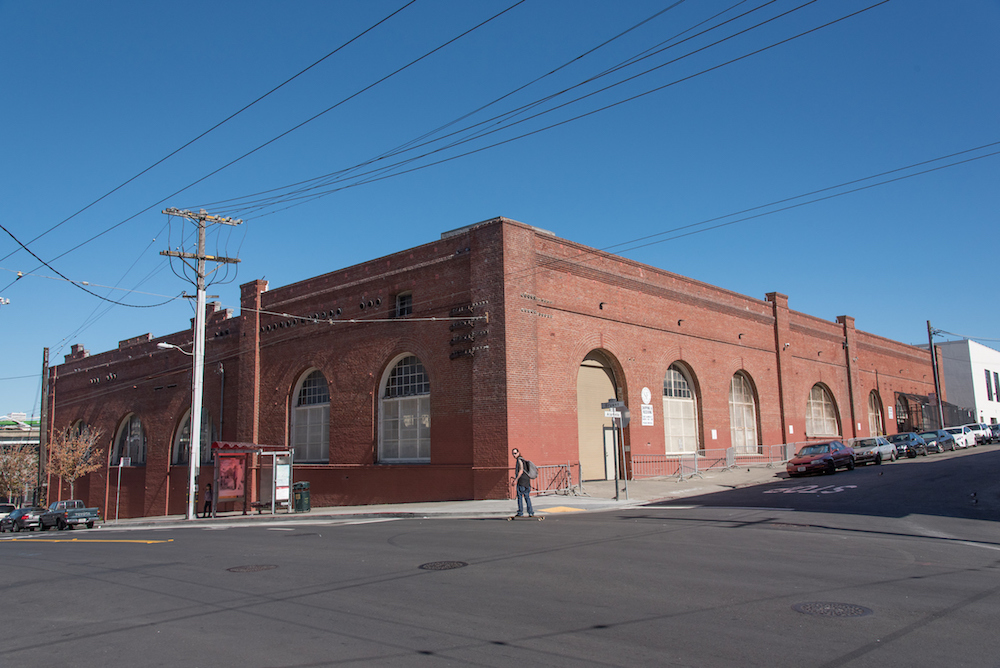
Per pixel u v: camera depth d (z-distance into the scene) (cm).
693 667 591
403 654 654
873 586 880
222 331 3884
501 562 1127
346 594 930
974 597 817
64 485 5044
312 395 3338
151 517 4059
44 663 680
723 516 1706
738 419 3766
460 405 2569
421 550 1306
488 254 2548
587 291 2850
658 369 3180
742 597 834
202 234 2923
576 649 650
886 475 2762
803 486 2472
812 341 4534
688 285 3466
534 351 2544
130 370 4597
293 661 647
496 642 681
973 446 5128
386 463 2897
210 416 3944
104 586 1097
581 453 2841
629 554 1161
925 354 6444
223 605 900
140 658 680
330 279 3250
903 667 580
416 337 2778
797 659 605
